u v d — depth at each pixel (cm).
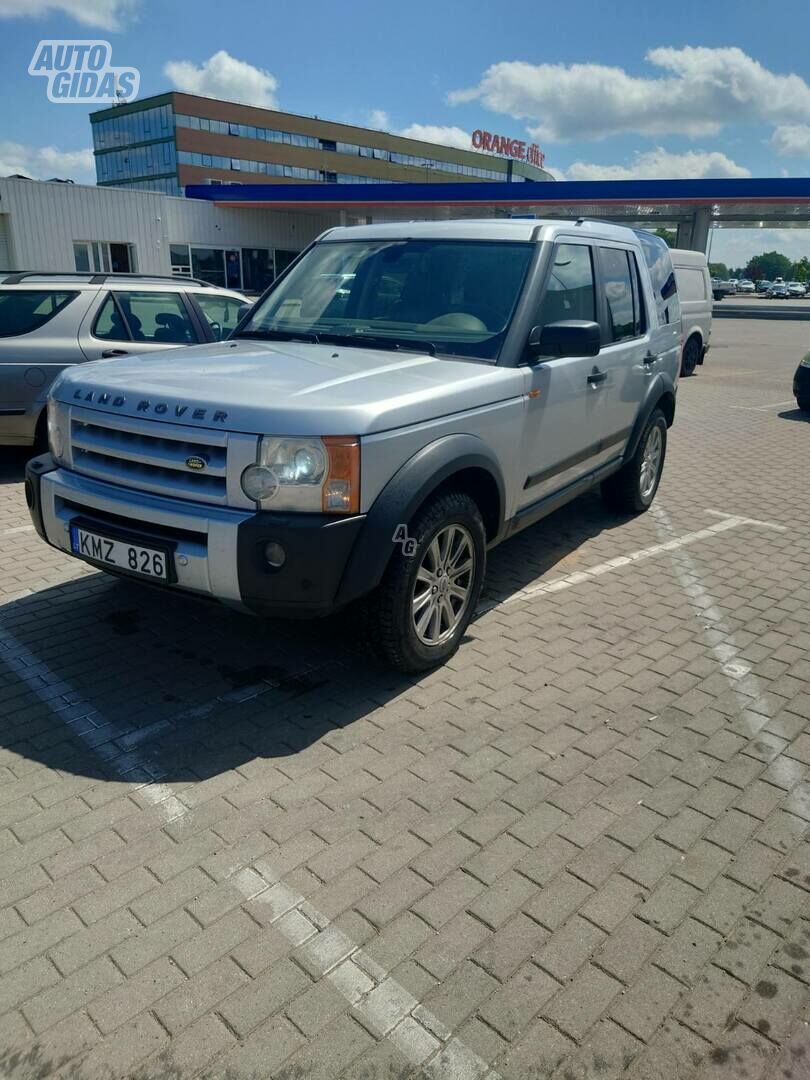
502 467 397
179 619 432
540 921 240
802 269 12331
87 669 380
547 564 541
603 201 3503
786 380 1636
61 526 359
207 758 315
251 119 8062
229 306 789
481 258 439
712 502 714
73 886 249
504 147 7931
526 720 348
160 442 324
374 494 318
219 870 257
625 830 281
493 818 286
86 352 671
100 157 8431
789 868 265
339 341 427
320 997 214
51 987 215
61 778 301
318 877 255
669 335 641
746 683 387
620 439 565
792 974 224
